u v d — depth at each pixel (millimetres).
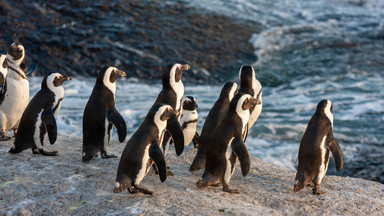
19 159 22094
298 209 17562
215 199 17812
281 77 57812
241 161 18016
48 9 66500
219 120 20672
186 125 24547
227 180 18688
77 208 17281
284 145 37125
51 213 17172
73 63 58156
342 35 70625
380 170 32844
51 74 22328
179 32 66625
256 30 70438
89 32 63344
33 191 18750
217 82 57094
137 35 64125
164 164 17328
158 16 69750
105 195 18172
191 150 24703
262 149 36219
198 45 64188
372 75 57906
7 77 24203
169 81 21672
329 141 18781
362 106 47125
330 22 75750
